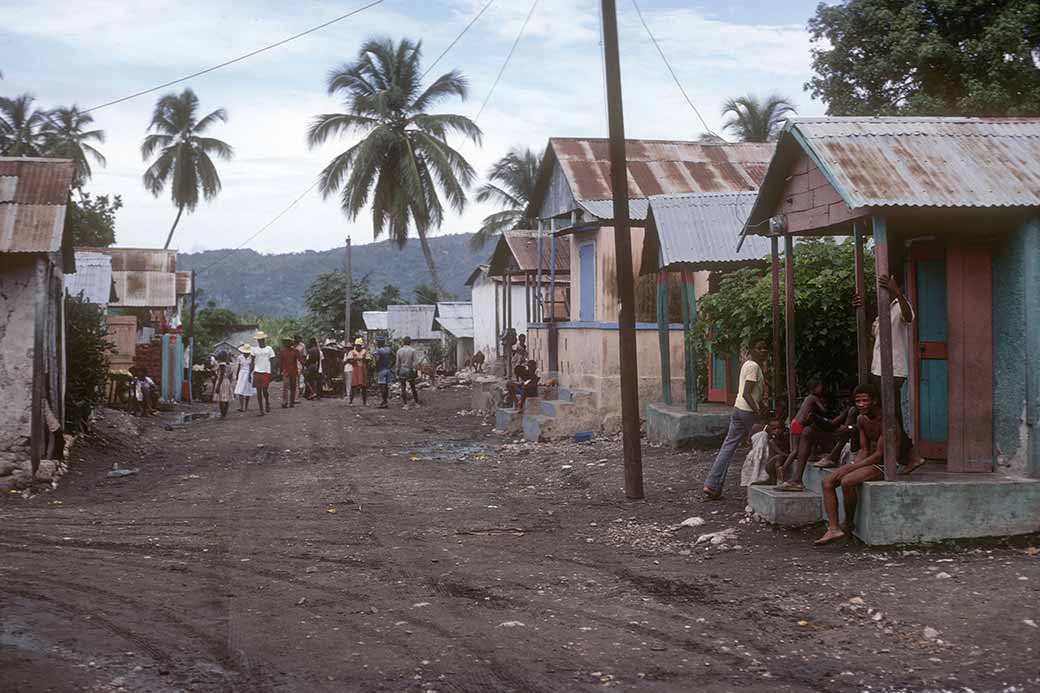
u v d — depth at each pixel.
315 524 9.40
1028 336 7.88
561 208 20.12
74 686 4.83
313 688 4.86
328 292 57.38
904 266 9.00
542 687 4.87
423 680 4.98
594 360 16.98
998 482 7.70
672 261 13.93
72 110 51.31
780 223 9.51
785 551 7.86
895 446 7.75
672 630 5.82
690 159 20.14
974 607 5.98
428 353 48.16
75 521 9.58
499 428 18.81
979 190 7.64
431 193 42.94
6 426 11.74
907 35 19.28
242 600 6.54
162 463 14.53
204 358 41.81
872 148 8.16
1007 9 18.84
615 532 8.93
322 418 22.25
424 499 10.96
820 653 5.37
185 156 53.75
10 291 11.77
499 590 6.81
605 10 11.23
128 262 32.91
